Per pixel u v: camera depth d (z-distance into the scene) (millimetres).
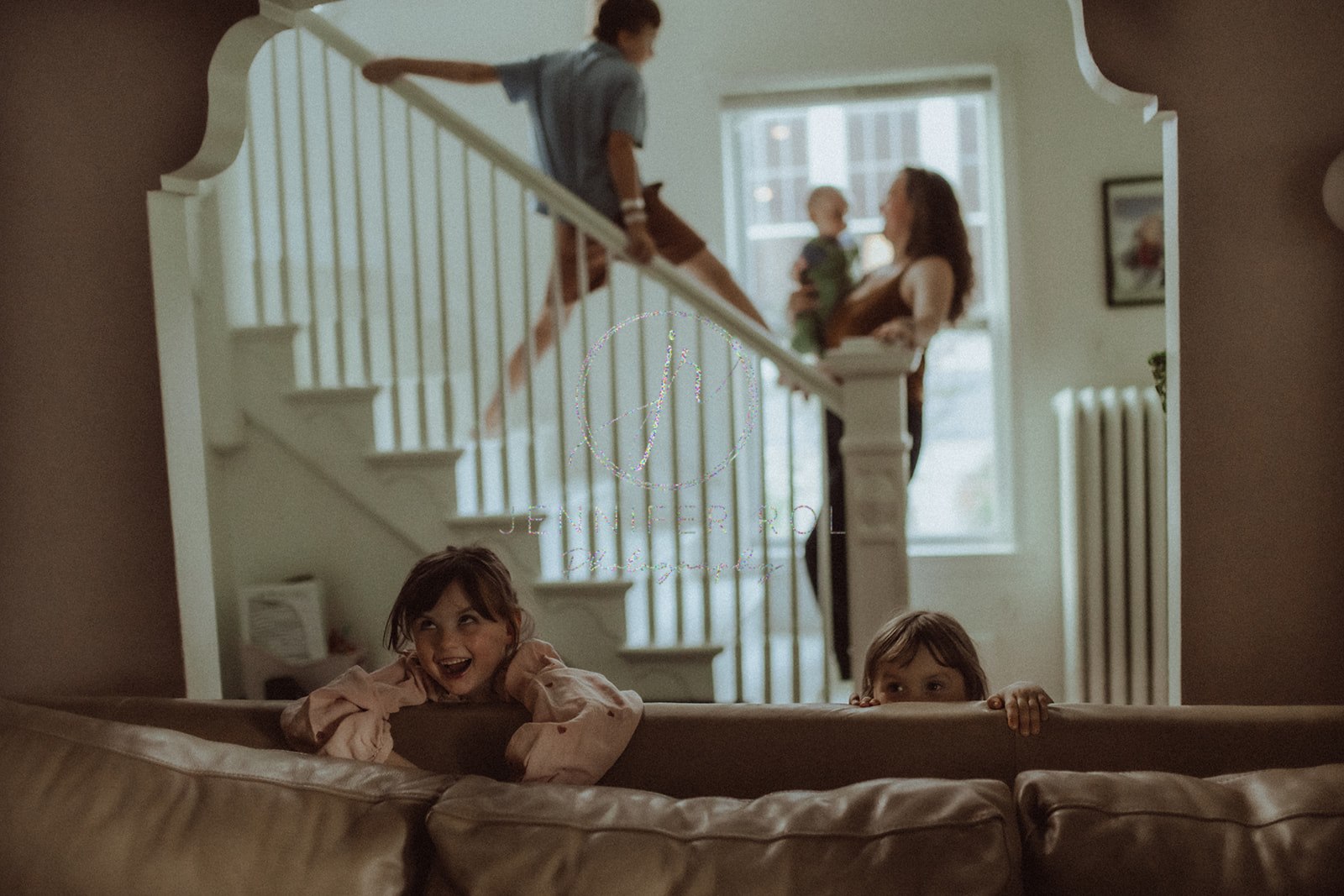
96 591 1875
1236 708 1397
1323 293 1479
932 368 3930
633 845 1144
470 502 3055
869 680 1686
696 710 1479
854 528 2549
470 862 1153
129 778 1313
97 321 1839
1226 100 1479
